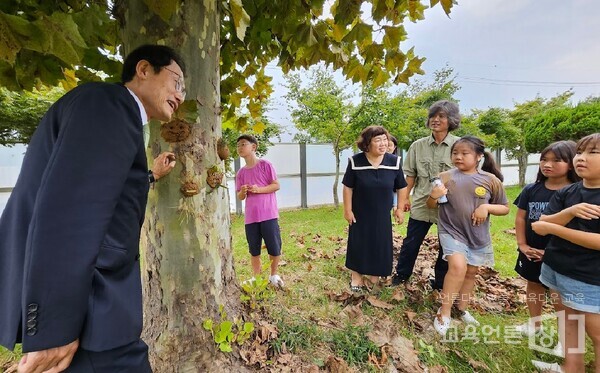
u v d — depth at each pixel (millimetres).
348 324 2207
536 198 2209
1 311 839
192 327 1628
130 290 993
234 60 2738
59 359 812
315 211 8062
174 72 1173
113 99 917
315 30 2252
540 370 1950
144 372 1046
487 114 11859
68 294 751
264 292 2277
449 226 2447
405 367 1887
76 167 792
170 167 1509
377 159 2809
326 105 7469
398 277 3088
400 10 1901
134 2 1492
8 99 4746
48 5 1553
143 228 1625
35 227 745
